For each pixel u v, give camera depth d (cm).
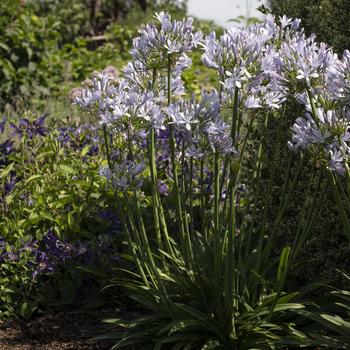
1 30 1148
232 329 408
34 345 461
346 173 369
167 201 570
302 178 489
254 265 446
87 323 492
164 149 611
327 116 358
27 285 507
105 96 401
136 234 428
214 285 421
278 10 543
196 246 453
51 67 1202
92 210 562
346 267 460
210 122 385
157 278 421
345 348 400
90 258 520
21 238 514
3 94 1140
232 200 391
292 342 397
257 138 516
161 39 400
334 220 457
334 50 471
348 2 472
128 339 435
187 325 403
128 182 414
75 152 643
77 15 1631
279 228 503
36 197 562
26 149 626
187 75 1262
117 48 1609
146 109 394
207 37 388
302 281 500
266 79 410
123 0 1875
